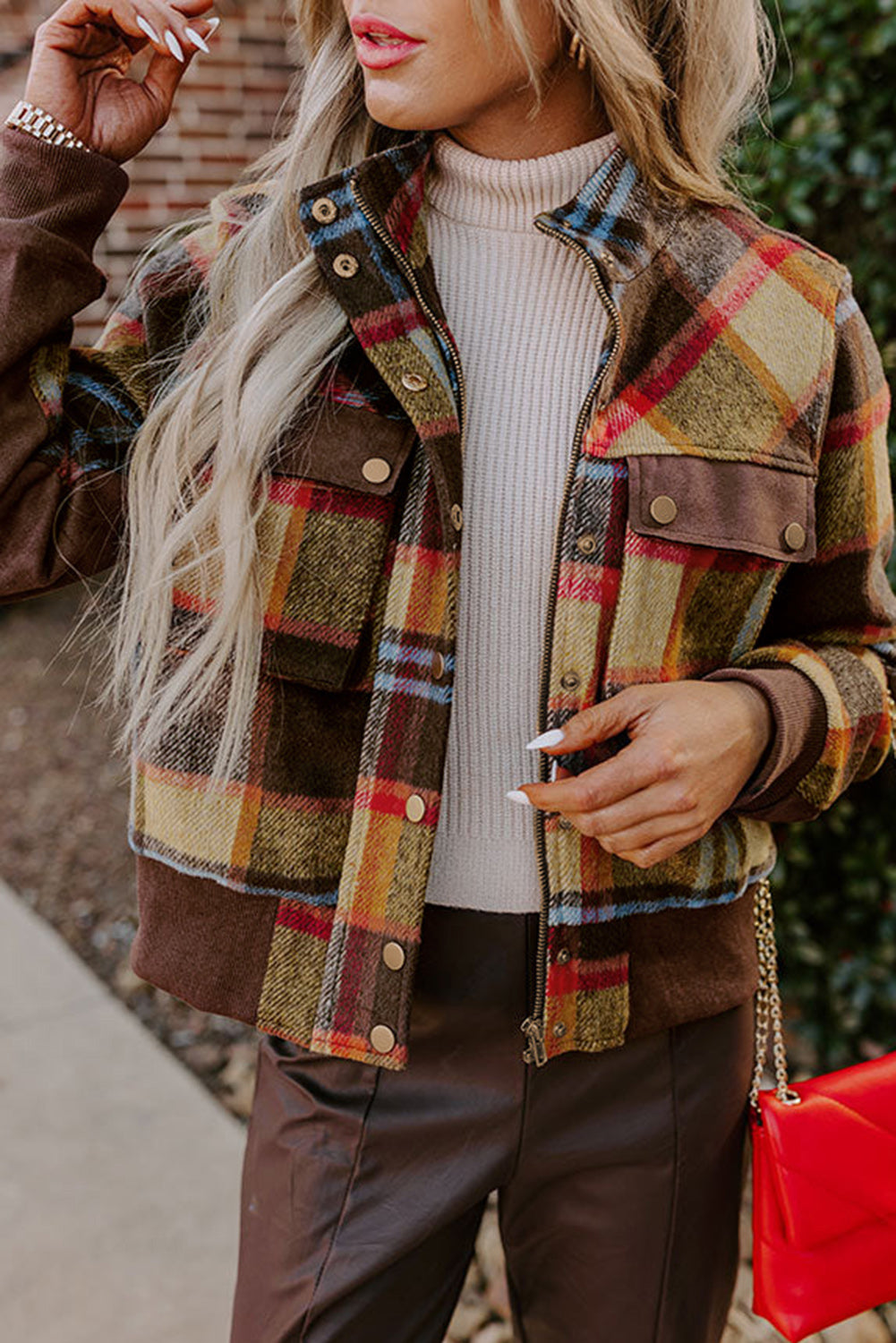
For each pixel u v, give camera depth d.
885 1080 1.25
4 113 4.23
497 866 1.14
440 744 1.06
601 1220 1.21
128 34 1.11
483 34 1.01
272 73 4.61
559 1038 1.13
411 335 1.06
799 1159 1.20
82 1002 2.86
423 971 1.15
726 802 1.07
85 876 3.48
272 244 1.11
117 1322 2.00
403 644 1.08
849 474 1.23
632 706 1.05
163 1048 2.72
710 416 1.12
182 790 1.11
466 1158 1.17
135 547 1.09
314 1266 1.17
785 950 2.56
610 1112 1.19
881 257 2.30
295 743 1.10
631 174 1.14
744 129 2.25
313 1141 1.18
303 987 1.12
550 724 1.09
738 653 1.20
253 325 1.05
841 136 2.22
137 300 1.17
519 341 1.12
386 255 1.07
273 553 1.07
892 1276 1.25
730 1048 1.25
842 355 1.21
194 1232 2.20
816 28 2.18
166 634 1.08
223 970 1.13
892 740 1.28
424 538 1.08
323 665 1.08
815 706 1.15
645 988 1.18
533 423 1.11
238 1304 1.24
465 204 1.12
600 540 1.09
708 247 1.16
